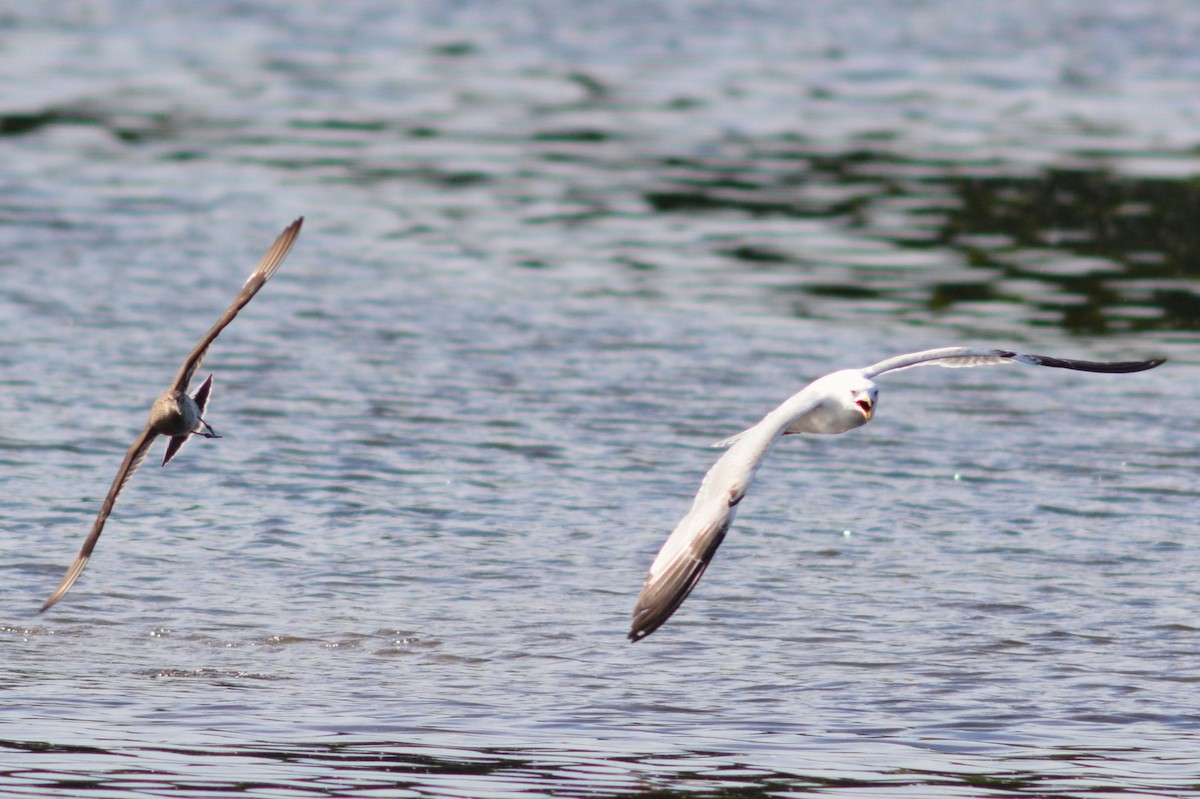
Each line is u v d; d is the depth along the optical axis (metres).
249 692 12.16
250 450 17.69
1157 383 21.16
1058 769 10.84
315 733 11.35
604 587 14.44
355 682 12.40
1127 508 16.66
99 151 32.72
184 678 12.41
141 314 22.44
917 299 24.78
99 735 11.20
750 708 11.95
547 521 15.98
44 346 20.84
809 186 31.47
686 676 12.58
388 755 10.95
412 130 35.50
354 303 23.52
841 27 48.84
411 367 20.75
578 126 36.12
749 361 21.44
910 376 21.30
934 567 15.02
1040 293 25.27
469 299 23.98
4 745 10.94
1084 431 19.20
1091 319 24.03
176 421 8.98
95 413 18.59
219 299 23.34
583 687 12.34
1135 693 12.28
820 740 11.34
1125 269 26.62
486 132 35.53
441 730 11.43
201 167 31.70
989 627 13.62
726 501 7.80
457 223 28.41
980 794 10.39
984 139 35.31
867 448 18.52
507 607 13.96
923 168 32.84
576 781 10.52
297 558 14.98
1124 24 49.97
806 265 26.48
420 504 16.36
